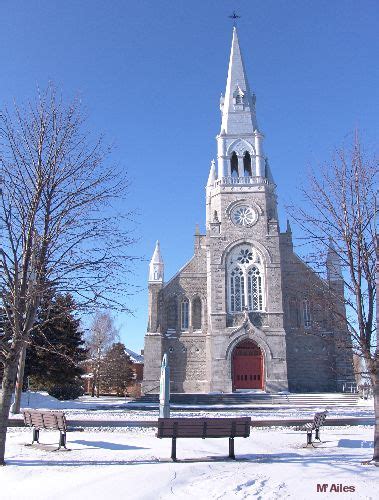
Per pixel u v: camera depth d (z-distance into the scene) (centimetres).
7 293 1636
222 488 1109
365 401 4650
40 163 1616
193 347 5462
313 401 4606
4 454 1490
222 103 6378
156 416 2967
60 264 1650
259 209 5594
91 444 1825
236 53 6500
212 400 4697
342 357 5262
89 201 1673
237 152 5906
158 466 1373
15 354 1515
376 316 1703
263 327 5250
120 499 1038
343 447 1814
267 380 5066
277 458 1549
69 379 4419
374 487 1136
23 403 3619
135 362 9562
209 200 6062
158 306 5488
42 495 1070
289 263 5631
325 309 2278
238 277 5469
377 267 1705
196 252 5762
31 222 1560
